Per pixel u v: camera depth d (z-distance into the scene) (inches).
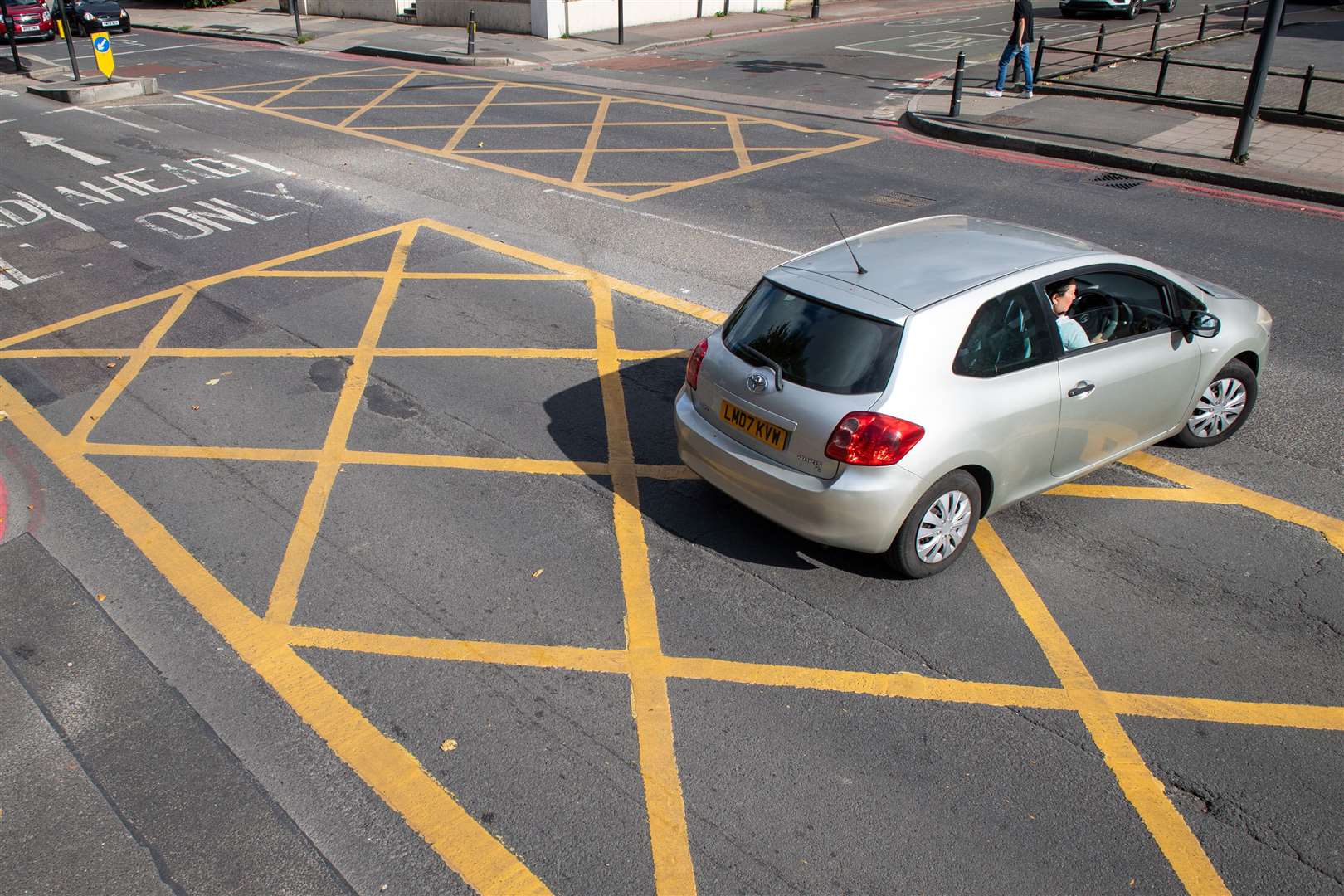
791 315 217.3
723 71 923.4
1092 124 649.6
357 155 618.2
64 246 464.1
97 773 175.8
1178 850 157.9
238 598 222.2
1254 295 376.8
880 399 200.4
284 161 606.5
